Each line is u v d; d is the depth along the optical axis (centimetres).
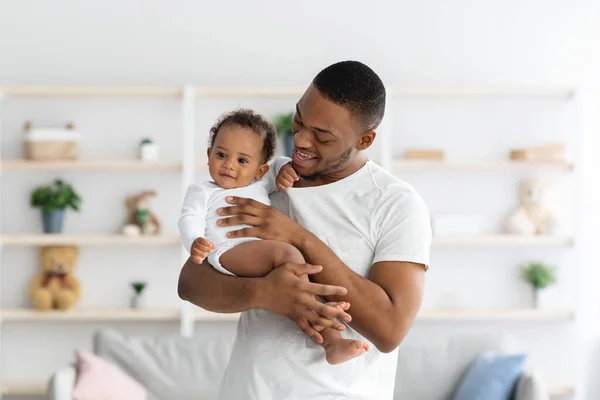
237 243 196
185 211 206
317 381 191
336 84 184
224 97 534
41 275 524
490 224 543
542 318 521
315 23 539
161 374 441
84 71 534
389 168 516
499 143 545
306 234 191
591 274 545
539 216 532
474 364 439
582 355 539
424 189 543
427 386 445
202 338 454
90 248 534
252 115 216
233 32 538
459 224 523
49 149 510
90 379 417
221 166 210
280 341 193
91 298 534
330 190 197
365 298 183
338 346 186
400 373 447
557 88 521
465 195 543
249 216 197
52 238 506
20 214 532
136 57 535
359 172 198
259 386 192
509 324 544
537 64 546
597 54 547
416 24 541
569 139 545
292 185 204
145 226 521
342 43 540
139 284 520
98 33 534
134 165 507
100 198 534
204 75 537
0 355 532
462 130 543
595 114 546
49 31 532
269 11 539
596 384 541
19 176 532
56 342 534
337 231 195
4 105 531
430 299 542
